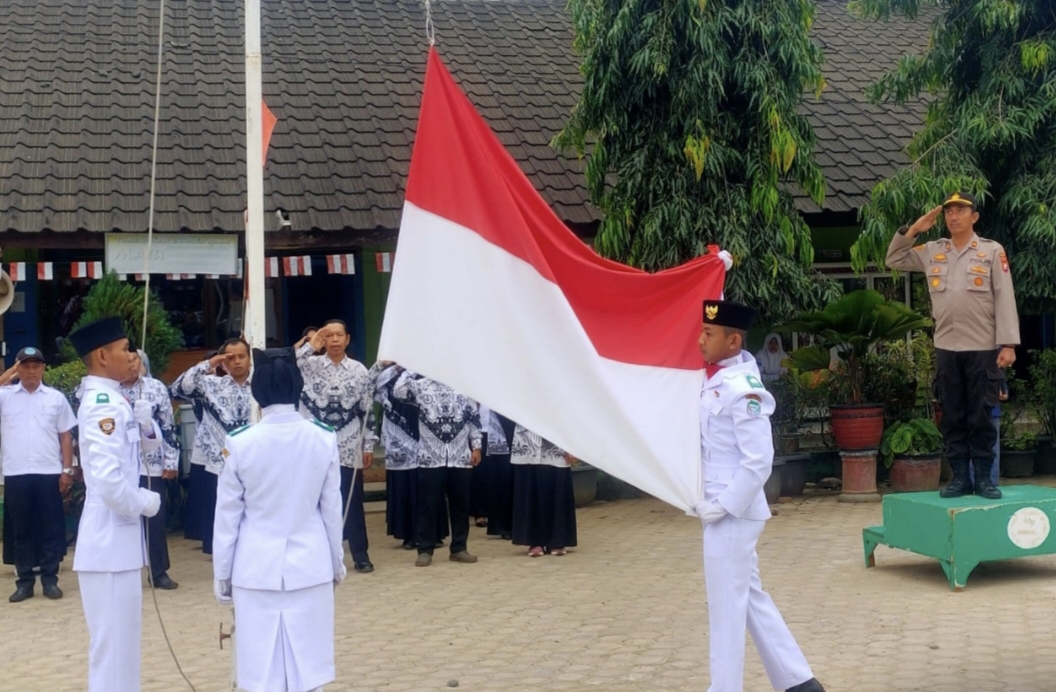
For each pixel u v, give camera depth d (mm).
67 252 12359
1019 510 7789
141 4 14766
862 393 12000
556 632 6984
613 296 5281
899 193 10922
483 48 15023
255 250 5309
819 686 5215
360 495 9023
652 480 4992
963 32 11406
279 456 4680
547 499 9383
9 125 12109
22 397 8461
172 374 13148
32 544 8430
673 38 10406
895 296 14055
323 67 14000
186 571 9242
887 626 6852
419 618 7445
